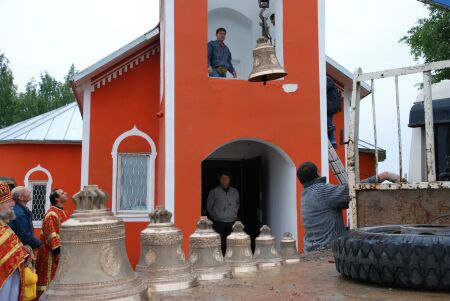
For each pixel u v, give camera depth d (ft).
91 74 38.32
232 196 37.01
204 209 42.27
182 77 31.60
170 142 31.04
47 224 22.21
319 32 33.32
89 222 6.82
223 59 35.40
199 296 7.52
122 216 37.55
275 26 34.37
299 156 32.24
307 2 33.40
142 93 39.58
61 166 50.42
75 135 52.65
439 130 13.87
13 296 12.41
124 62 39.50
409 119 15.14
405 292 7.80
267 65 23.86
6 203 12.69
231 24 40.24
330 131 34.37
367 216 11.73
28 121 60.08
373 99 12.52
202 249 9.66
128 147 38.83
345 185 15.14
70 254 6.80
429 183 11.04
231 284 8.70
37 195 50.31
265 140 32.07
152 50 40.09
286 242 14.21
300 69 32.89
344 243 8.96
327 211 15.19
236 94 32.17
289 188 32.63
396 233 8.83
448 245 7.65
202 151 31.30
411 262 7.77
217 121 31.73
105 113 38.93
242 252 10.95
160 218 8.79
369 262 8.25
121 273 6.88
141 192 38.52
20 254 12.44
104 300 6.43
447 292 7.76
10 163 50.47
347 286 8.38
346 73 40.42
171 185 30.71
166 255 8.44
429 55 53.78
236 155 41.91
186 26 31.94
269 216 36.68
